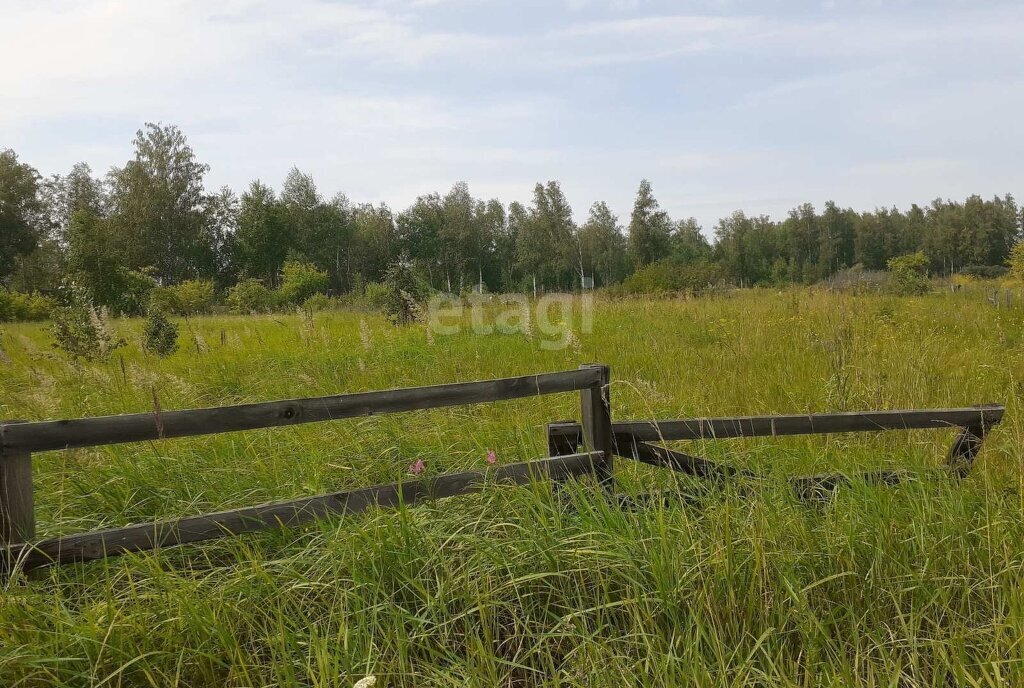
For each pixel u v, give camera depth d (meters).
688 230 114.25
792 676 2.73
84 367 8.52
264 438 5.37
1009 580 3.17
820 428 4.09
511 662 2.90
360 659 2.83
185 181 65.75
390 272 17.88
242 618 3.06
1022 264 22.92
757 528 3.22
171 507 4.31
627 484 4.11
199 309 36.28
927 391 6.92
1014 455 4.45
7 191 61.19
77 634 2.87
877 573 3.23
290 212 73.31
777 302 16.80
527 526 3.52
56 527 3.88
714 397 7.36
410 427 5.77
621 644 2.97
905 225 114.50
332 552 3.30
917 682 2.76
